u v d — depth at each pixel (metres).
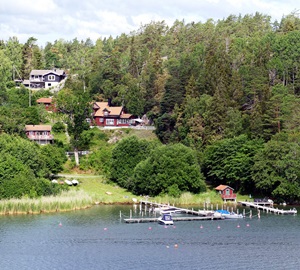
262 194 170.25
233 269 95.62
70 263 98.81
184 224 132.25
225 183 175.88
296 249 108.62
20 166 151.75
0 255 103.25
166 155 167.25
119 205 156.88
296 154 160.00
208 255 104.25
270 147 162.00
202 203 161.88
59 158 175.00
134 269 95.38
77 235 118.75
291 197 161.00
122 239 115.81
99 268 95.94
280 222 134.50
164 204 155.00
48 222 130.75
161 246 110.50
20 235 117.88
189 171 165.25
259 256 103.50
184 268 95.94
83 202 151.00
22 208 141.25
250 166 165.88
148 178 165.00
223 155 171.38
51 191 155.00
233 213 141.88
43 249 107.44
